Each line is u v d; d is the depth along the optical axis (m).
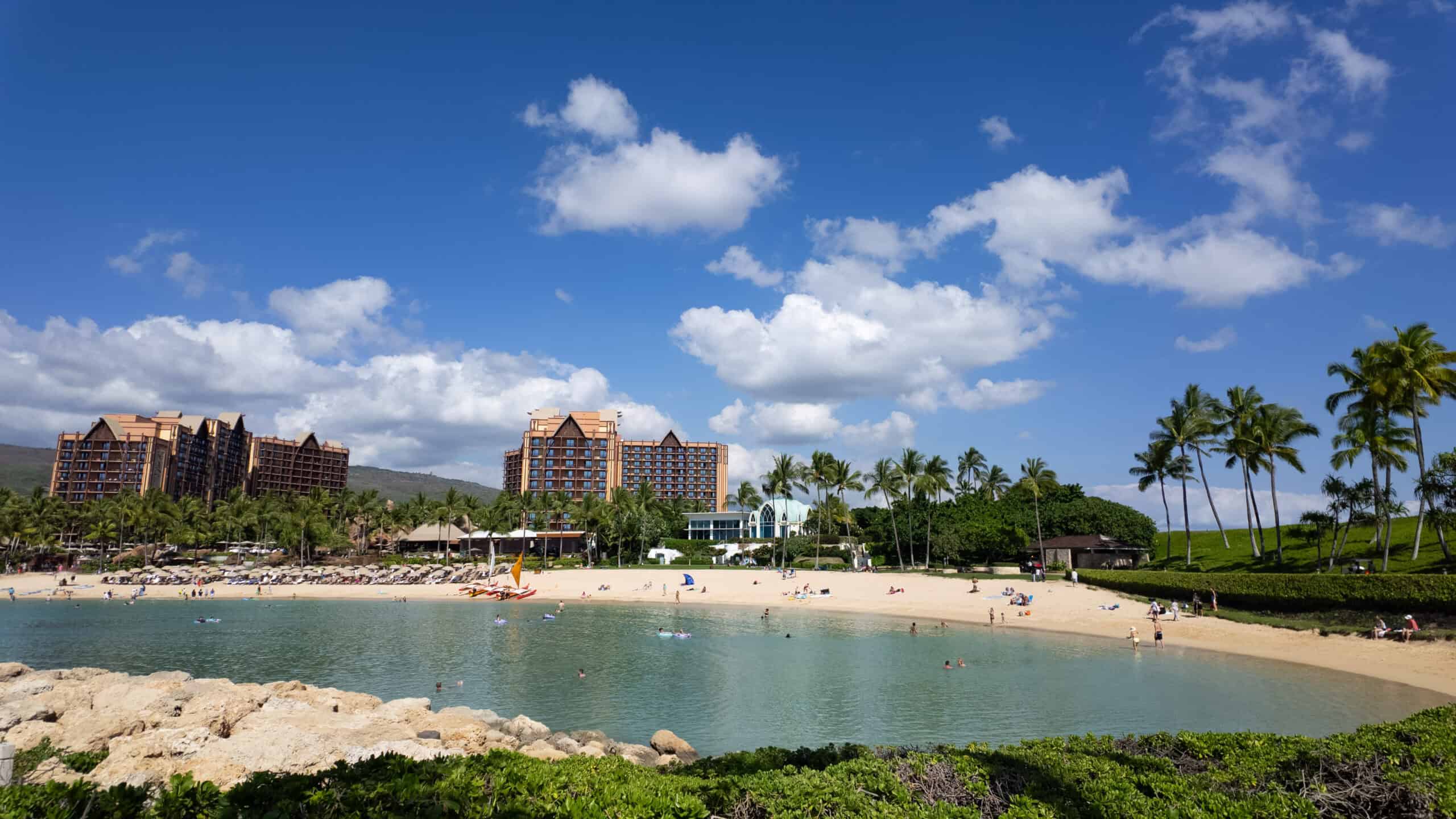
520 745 26.75
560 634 68.44
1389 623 54.69
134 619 83.19
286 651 58.34
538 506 179.25
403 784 11.62
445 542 180.50
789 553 141.62
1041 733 32.66
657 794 12.18
